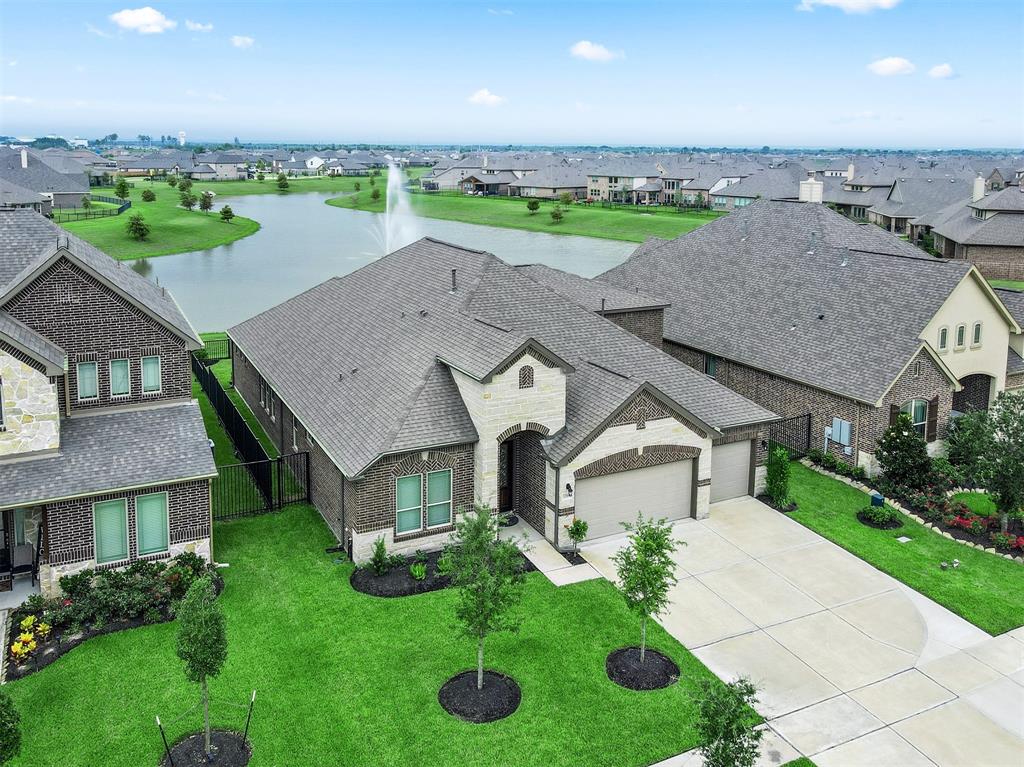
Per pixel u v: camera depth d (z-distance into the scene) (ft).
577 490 85.46
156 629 68.95
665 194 598.75
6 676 62.49
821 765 55.11
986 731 58.70
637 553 64.28
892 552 85.20
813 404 113.29
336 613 72.13
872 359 108.37
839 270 126.72
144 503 75.66
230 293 253.85
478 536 62.95
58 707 59.26
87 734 56.75
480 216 515.09
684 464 91.61
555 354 83.10
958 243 297.12
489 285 102.27
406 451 79.61
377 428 83.41
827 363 113.09
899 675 64.95
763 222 148.97
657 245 166.40
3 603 72.33
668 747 56.54
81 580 71.67
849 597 76.43
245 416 126.72
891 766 55.21
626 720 59.16
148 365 85.51
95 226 371.15
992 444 88.43
